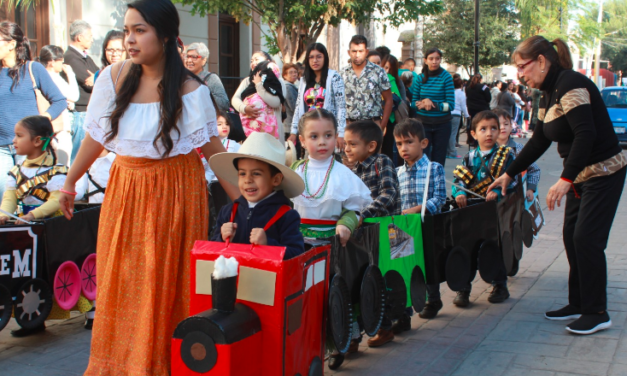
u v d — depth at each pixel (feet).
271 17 38.42
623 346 13.41
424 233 14.52
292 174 10.14
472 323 15.30
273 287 8.86
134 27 10.19
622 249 21.59
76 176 11.40
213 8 38.50
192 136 10.68
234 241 10.44
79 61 25.55
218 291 8.59
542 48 14.33
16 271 13.34
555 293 17.39
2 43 18.42
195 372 8.52
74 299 14.52
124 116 10.50
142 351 10.31
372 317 12.50
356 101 25.67
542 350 13.38
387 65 32.73
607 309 15.71
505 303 16.76
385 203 13.60
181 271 10.80
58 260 14.12
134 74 10.53
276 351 8.93
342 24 65.98
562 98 13.84
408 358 13.17
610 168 14.08
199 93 10.74
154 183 10.58
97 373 10.63
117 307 10.66
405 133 15.83
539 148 15.37
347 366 12.78
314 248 10.03
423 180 15.85
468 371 12.44
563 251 22.00
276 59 52.31
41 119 15.12
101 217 10.87
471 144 52.60
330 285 10.94
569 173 13.56
